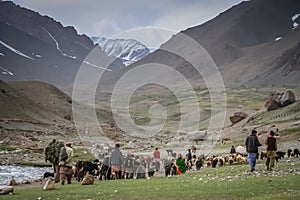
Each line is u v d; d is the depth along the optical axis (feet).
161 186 87.20
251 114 513.86
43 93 635.66
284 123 396.37
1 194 80.28
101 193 77.87
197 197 68.59
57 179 112.68
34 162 218.18
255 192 70.38
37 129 426.92
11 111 482.69
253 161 108.58
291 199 61.31
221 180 92.63
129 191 79.77
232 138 374.63
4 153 247.50
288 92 492.95
